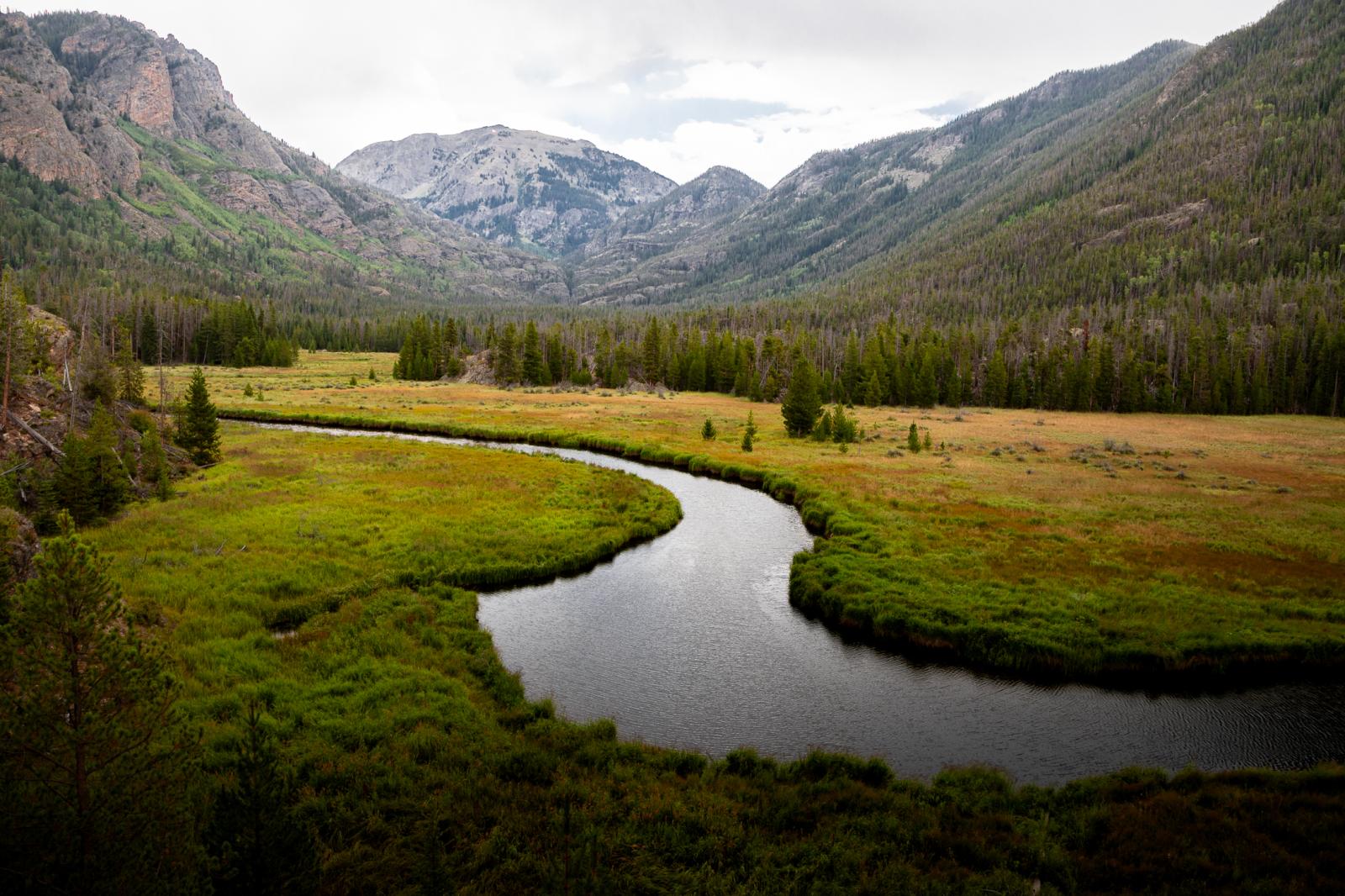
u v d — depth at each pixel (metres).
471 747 19.69
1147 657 27.12
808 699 25.06
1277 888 14.41
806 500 52.78
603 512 48.09
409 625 28.55
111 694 11.16
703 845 15.95
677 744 22.03
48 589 10.79
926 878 14.96
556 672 26.73
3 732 10.46
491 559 37.47
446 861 14.47
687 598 34.81
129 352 70.12
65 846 10.18
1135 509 48.97
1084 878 15.19
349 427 88.38
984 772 19.91
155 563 33.00
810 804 17.78
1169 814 17.31
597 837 15.60
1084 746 22.27
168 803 11.29
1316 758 21.61
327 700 21.69
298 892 10.85
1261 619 30.27
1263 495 53.28
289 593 30.86
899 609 31.11
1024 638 28.34
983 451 74.12
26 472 41.94
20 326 49.28
